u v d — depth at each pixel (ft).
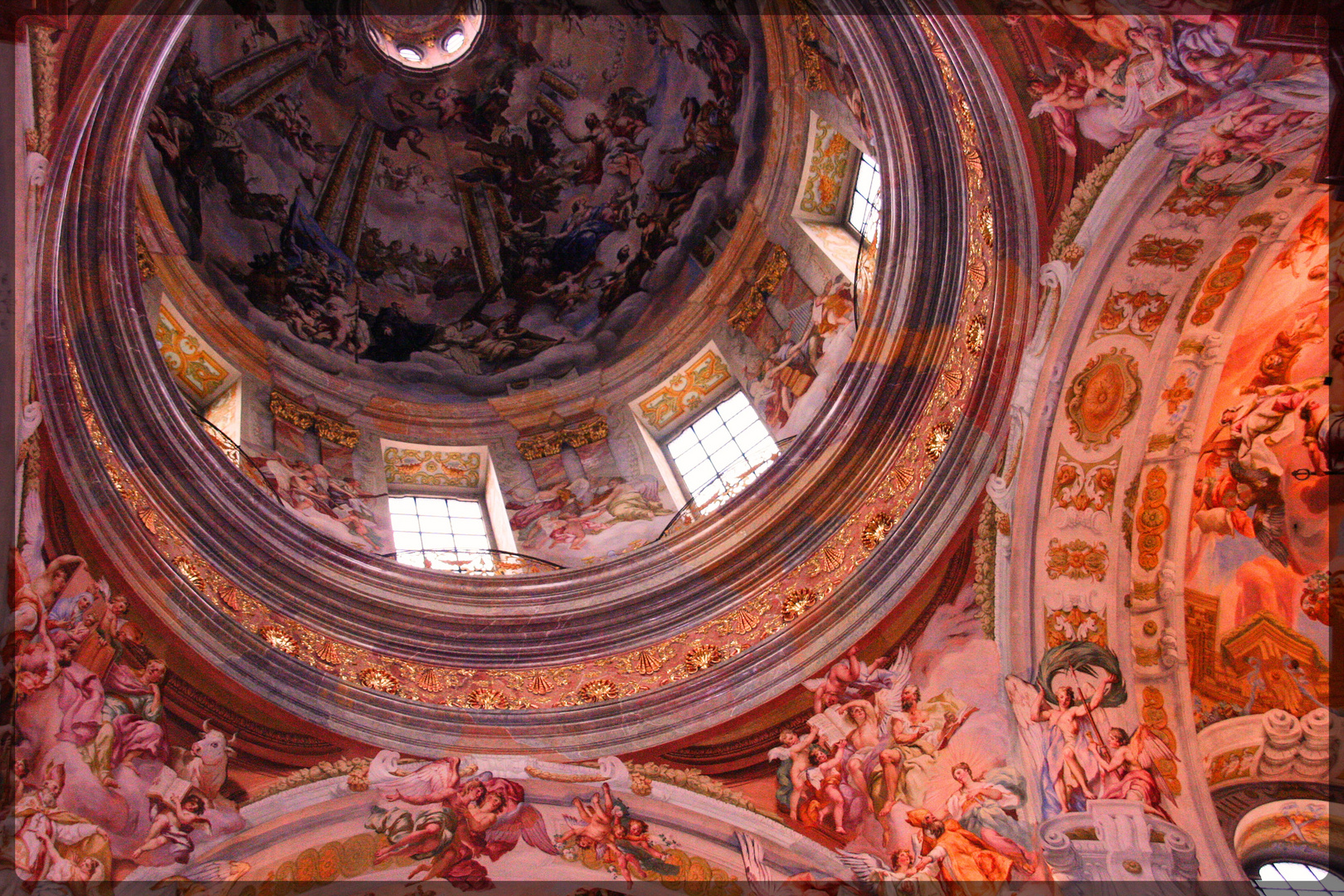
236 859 42.37
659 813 46.52
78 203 43.55
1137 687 43.86
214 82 68.74
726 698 48.62
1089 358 43.55
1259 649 42.86
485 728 48.03
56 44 35.91
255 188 70.03
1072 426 44.29
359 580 50.39
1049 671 44.52
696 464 63.10
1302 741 41.55
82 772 39.75
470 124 79.61
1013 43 41.83
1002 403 45.52
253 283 66.90
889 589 48.08
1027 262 44.27
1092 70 39.78
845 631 48.42
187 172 65.26
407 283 75.10
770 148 66.54
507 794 46.70
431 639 50.26
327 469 61.31
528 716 48.67
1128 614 44.52
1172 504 44.37
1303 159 37.27
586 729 48.39
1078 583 44.91
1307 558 41.96
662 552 53.31
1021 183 43.96
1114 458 44.39
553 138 78.33
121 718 41.55
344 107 77.41
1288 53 34.04
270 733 44.88
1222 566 43.78
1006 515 45.57
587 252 74.95
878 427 50.72
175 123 64.59
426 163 79.10
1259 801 41.98
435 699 48.55
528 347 72.43
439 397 69.36
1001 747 44.37
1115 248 41.39
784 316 64.28
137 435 46.09
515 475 65.57
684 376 67.62
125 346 46.34
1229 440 43.45
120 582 43.09
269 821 43.32
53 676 39.73
